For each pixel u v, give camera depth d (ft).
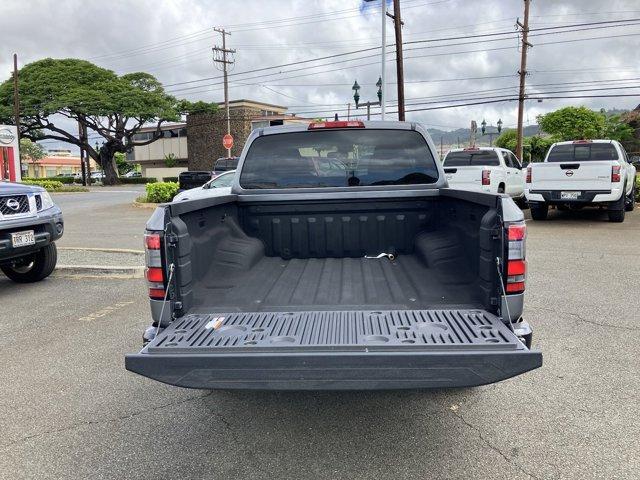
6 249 23.03
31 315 21.11
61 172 368.07
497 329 9.52
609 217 45.80
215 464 10.55
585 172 42.93
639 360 15.12
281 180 15.52
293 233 15.52
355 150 15.37
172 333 9.77
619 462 10.32
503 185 50.55
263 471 10.28
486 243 10.55
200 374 8.86
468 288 12.05
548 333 17.38
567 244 34.86
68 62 180.24
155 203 72.54
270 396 13.47
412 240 15.44
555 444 11.00
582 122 198.08
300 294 12.22
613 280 24.58
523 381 13.91
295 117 161.79
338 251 15.53
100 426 12.17
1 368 15.67
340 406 12.85
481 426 11.78
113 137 183.83
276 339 9.32
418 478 9.96
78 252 34.32
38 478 10.24
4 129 102.68
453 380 8.57
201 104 194.29
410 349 8.69
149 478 10.16
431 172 15.21
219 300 11.92
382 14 73.51
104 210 67.77
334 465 10.43
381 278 13.26
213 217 13.32
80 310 21.72
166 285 10.44
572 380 13.89
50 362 16.08
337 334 9.46
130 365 8.92
